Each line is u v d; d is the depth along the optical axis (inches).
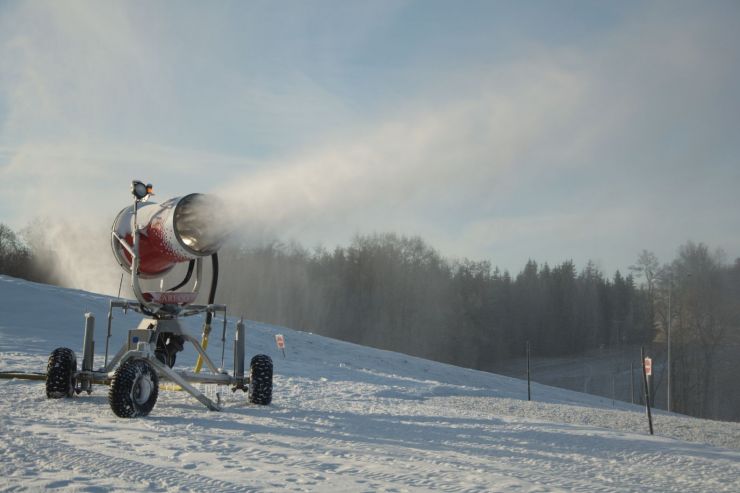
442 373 1563.7
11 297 1513.3
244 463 256.2
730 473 295.6
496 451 322.7
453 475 255.1
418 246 4104.3
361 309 3828.7
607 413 713.6
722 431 612.4
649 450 353.7
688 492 252.7
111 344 1151.6
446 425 417.1
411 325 3843.5
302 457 275.4
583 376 3316.9
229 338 1473.9
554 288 4254.4
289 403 504.7
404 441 339.6
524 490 235.6
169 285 494.3
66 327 1311.5
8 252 3083.2
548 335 4138.8
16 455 250.5
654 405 2866.6
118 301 452.8
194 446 287.1
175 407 437.4
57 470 230.1
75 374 449.1
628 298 4284.0
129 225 449.1
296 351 1475.1
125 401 370.6
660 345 3523.6
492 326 4047.7
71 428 325.7
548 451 332.5
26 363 722.2
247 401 485.7
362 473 250.1
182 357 1043.9
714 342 3223.4
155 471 234.5
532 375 3420.3
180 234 434.0
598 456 325.4
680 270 3398.1
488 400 762.8
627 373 3297.2
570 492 238.2
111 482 216.4
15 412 380.8
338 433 353.1
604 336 4116.6
